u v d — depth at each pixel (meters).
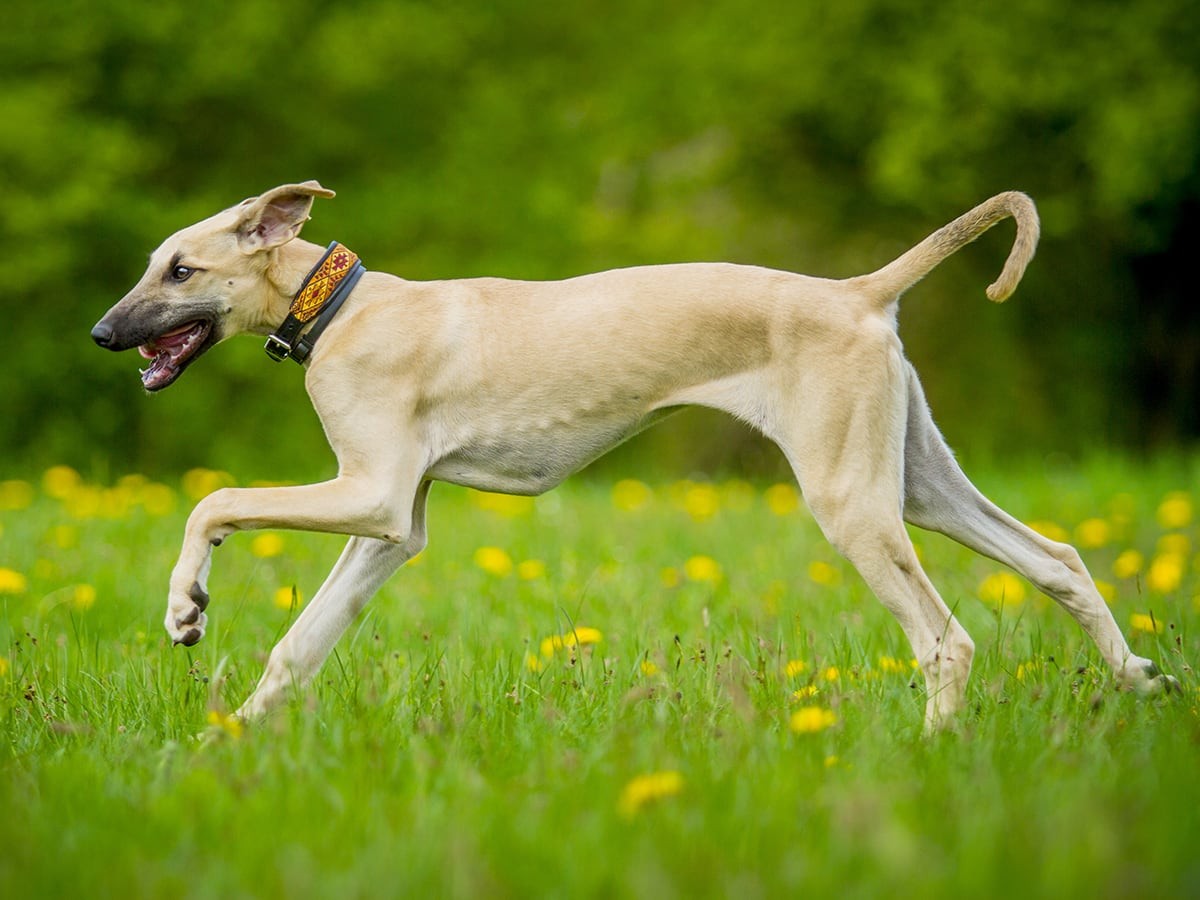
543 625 9.58
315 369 7.80
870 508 7.45
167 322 7.91
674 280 7.91
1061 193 30.12
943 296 33.59
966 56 29.11
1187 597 10.23
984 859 4.40
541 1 33.78
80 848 4.93
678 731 6.33
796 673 7.80
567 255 31.95
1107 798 5.02
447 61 30.92
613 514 15.36
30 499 16.45
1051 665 7.96
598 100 34.69
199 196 29.59
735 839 4.81
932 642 7.36
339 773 5.70
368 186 30.55
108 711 7.21
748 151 34.16
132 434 29.83
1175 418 33.12
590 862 4.59
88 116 28.44
